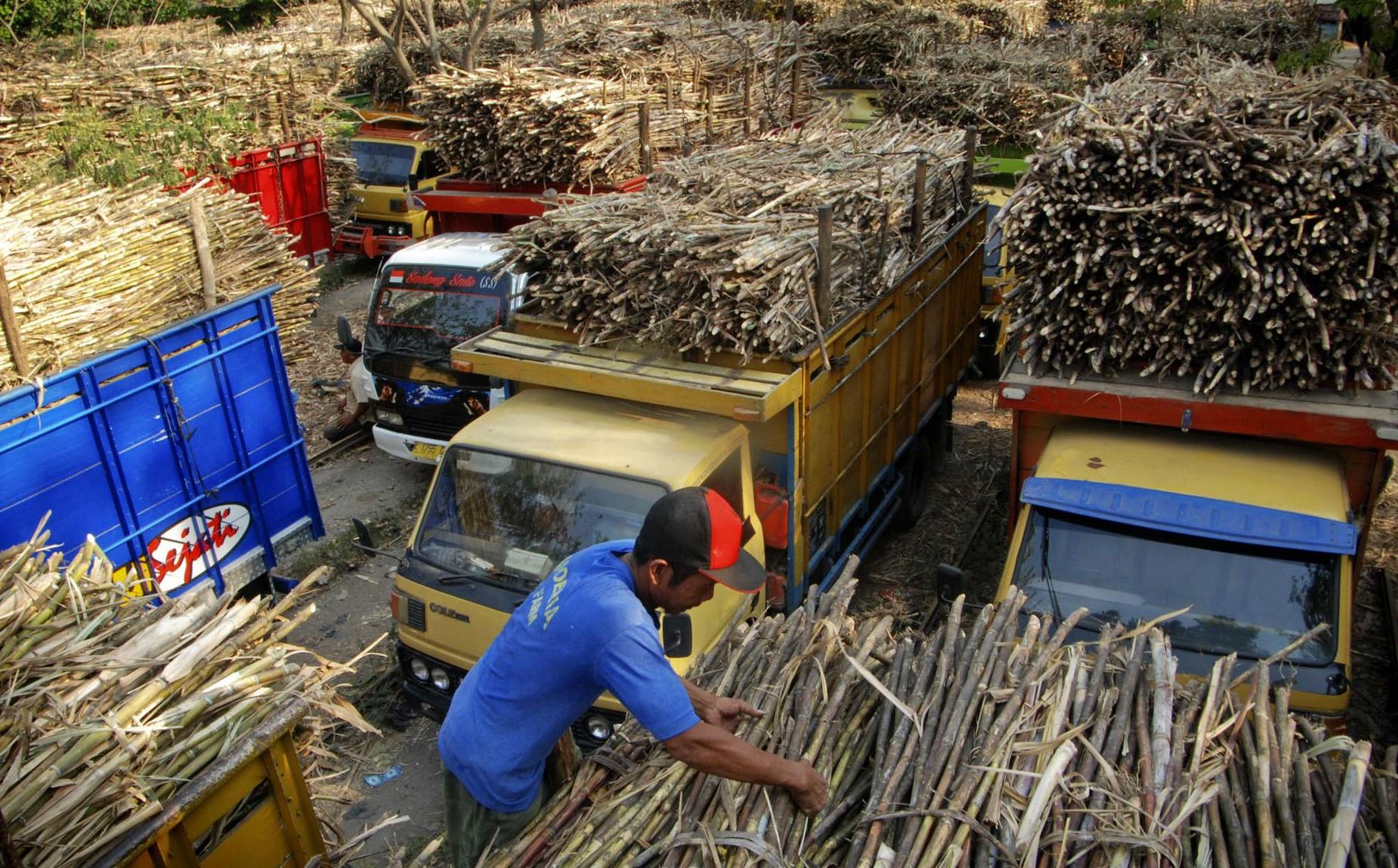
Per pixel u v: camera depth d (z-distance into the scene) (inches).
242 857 147.9
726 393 233.0
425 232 620.4
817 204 283.6
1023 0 830.5
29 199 283.0
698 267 243.1
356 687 271.1
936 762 134.1
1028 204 241.8
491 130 447.2
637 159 449.1
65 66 540.4
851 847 129.0
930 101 530.0
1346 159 214.4
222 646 154.9
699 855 128.4
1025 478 267.0
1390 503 352.2
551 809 140.3
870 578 320.5
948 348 371.2
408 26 740.7
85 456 249.3
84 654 146.7
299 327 417.1
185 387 274.4
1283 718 142.4
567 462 231.1
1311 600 207.6
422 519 243.6
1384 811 129.9
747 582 123.1
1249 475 227.0
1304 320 221.8
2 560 161.0
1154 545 219.5
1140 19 676.7
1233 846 124.8
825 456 267.3
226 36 779.4
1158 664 145.4
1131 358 251.4
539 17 592.7
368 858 219.6
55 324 251.8
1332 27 653.3
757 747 138.7
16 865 115.8
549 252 271.4
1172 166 226.7
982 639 157.8
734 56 518.3
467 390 359.3
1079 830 125.6
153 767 138.1
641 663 116.4
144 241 277.4
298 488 321.4
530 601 128.4
